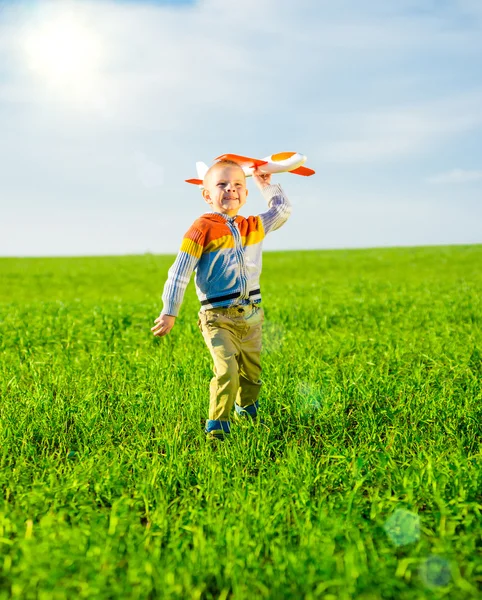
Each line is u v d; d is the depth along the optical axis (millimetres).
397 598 2344
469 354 6484
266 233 4434
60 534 2682
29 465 3609
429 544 2703
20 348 7473
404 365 6184
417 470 3438
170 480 3338
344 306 10859
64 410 4570
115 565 2494
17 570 2434
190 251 4051
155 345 7684
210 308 4168
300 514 2980
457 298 11812
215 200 4238
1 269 26750
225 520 2822
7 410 4562
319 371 5633
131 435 4242
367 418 4453
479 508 2959
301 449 3865
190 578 2398
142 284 21375
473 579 2459
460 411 4504
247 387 4473
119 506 2994
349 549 2506
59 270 26438
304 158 4547
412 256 29328
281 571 2449
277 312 9812
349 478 3367
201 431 4262
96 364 6309
